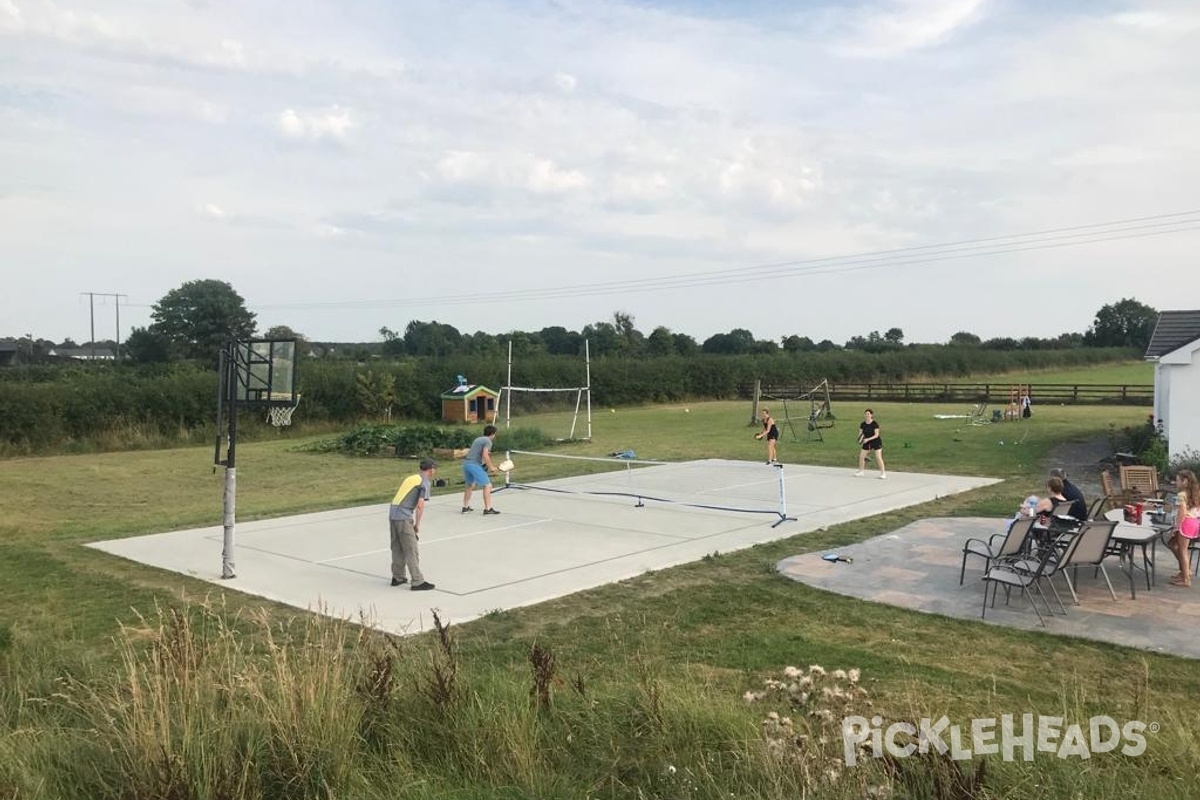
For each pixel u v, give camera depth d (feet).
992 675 20.94
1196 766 13.88
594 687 18.11
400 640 23.71
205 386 107.14
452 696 16.10
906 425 109.60
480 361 143.13
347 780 13.83
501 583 30.99
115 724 14.70
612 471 66.49
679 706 15.98
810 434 98.27
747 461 73.26
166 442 101.50
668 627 25.59
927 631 24.84
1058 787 13.12
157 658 16.08
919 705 17.06
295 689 15.42
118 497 60.29
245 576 32.68
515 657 22.90
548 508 48.32
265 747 14.30
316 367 123.54
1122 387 149.89
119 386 101.04
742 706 16.60
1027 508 31.30
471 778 14.07
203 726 14.20
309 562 35.06
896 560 33.94
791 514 45.21
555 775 14.15
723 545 37.37
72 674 19.65
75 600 29.66
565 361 160.25
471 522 43.80
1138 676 20.97
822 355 217.36
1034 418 117.19
